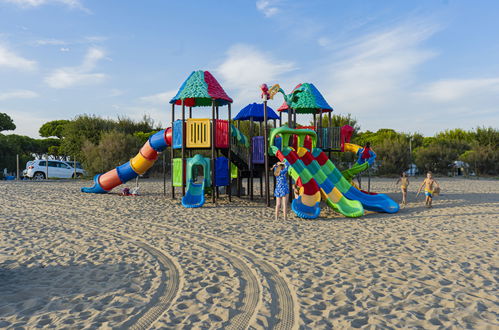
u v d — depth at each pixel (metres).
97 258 5.82
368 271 5.08
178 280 4.75
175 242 6.98
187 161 13.38
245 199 14.98
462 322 3.44
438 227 8.45
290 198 13.59
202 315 3.63
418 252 6.13
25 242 6.88
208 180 12.94
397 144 36.12
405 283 4.57
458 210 11.36
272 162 13.77
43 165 27.14
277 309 3.80
